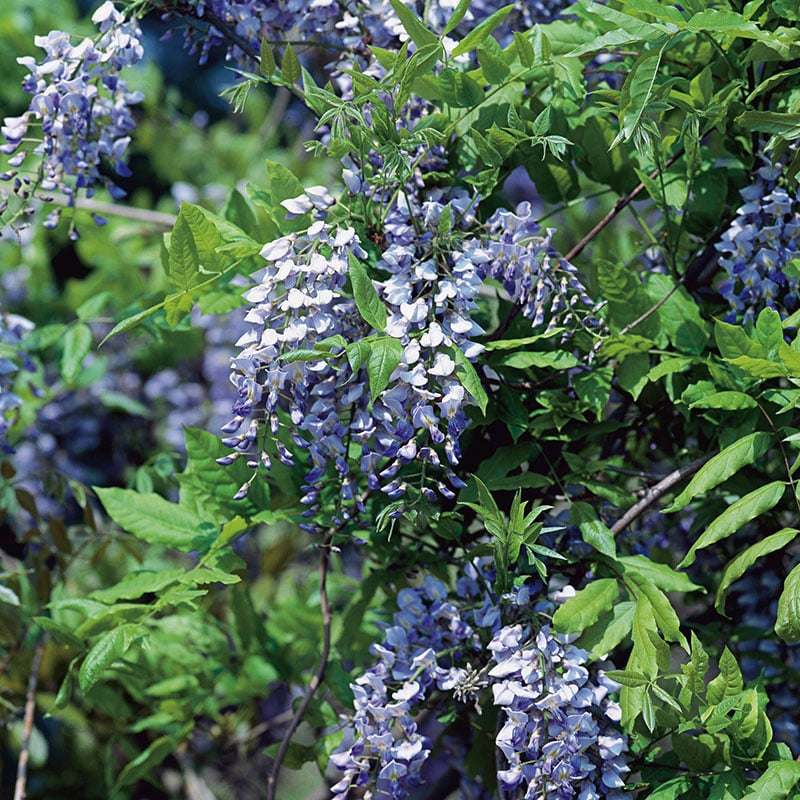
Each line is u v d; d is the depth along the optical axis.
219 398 2.56
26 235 2.49
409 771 1.74
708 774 1.71
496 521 1.72
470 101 1.78
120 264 2.50
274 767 1.82
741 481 1.83
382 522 1.73
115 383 2.51
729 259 1.82
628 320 1.80
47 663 2.09
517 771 1.70
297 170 2.83
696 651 1.71
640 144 1.72
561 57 1.75
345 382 1.71
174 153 2.83
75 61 1.81
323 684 1.91
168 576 1.84
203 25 1.87
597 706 1.72
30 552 2.04
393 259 1.72
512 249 1.74
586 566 1.80
